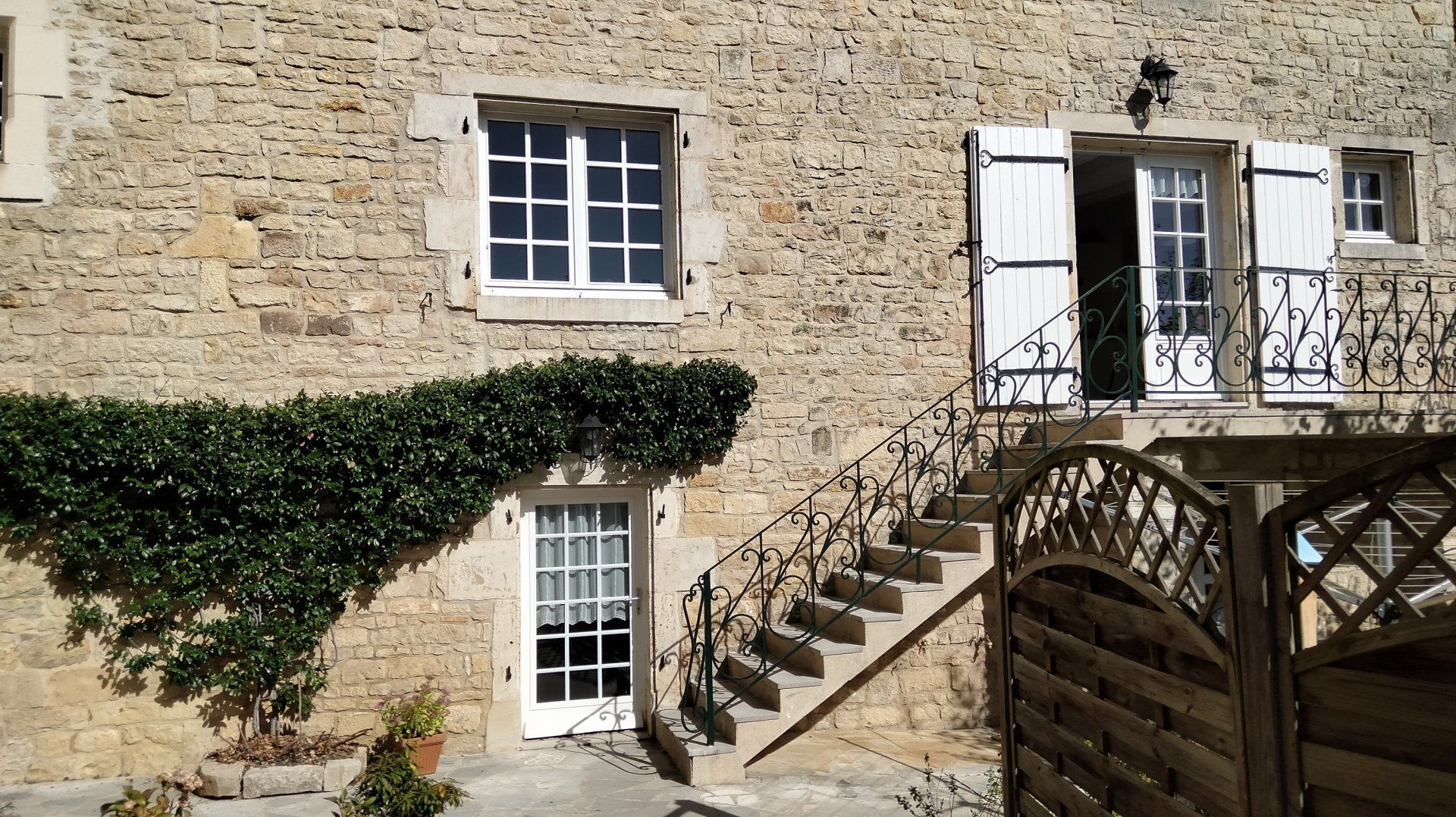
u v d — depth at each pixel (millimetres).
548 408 5887
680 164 6367
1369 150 7488
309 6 5828
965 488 6648
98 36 5523
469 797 5008
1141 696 2953
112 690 5324
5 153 5375
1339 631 2180
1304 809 2279
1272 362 7020
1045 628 3600
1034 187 6863
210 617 5438
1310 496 2258
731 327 6398
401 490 5617
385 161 5906
